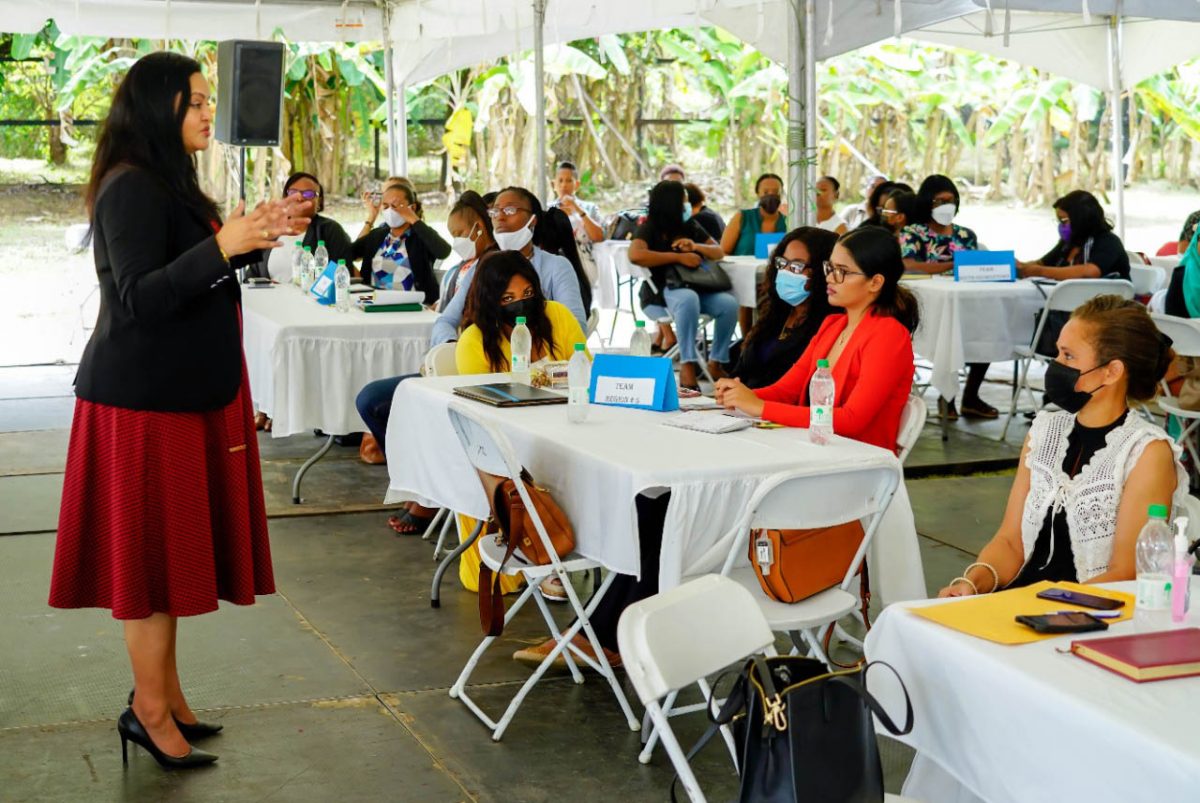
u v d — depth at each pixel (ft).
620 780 10.69
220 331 10.06
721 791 10.52
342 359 19.26
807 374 13.35
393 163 32.83
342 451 23.53
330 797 10.34
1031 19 32.24
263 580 10.87
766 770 6.66
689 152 45.19
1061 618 7.17
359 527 18.57
